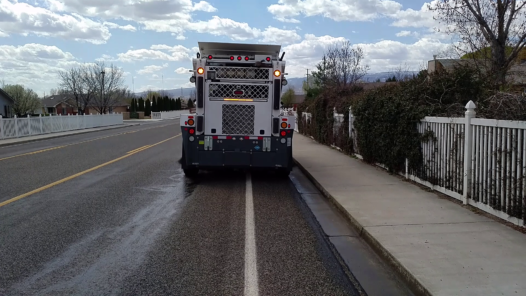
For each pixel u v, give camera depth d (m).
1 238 6.34
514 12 11.66
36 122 30.38
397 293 4.55
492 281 4.43
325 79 33.38
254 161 10.59
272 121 10.52
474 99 10.06
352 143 15.15
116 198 9.11
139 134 31.36
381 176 10.88
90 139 26.38
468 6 11.97
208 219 7.49
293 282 4.83
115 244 6.10
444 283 4.40
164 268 5.21
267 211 8.14
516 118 6.79
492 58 11.99
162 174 12.29
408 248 5.47
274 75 10.43
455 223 6.51
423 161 9.32
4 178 11.45
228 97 10.48
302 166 12.91
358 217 7.02
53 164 14.30
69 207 8.26
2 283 4.76
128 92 103.44
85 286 4.69
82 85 66.81
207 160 10.60
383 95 11.67
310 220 7.51
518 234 5.89
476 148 7.19
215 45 11.30
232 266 5.30
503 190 6.44
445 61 17.50
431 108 9.31
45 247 5.95
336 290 4.62
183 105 115.06
